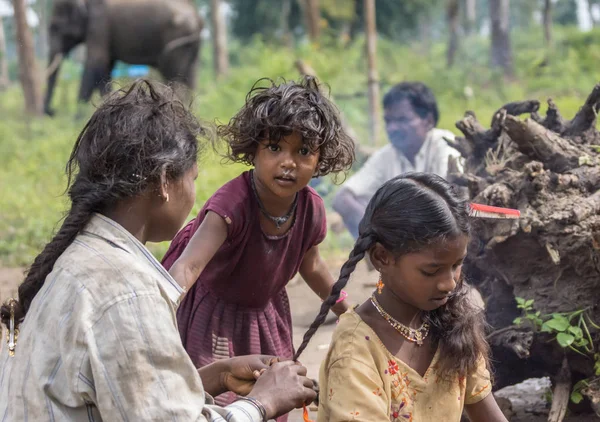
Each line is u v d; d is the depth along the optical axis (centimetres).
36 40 4516
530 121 387
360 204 619
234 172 995
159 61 1834
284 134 307
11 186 1077
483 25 5553
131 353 216
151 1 1783
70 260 227
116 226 234
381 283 256
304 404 268
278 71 1778
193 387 227
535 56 2323
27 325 226
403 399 253
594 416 389
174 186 241
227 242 327
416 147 588
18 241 833
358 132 1380
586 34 2369
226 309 344
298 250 346
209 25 4484
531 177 363
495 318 399
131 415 214
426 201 240
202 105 1681
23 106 1931
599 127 468
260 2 3234
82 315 217
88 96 1766
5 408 224
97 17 1753
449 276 244
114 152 231
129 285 222
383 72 2094
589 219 362
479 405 274
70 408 218
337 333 255
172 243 356
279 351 358
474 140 437
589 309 368
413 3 2956
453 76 1975
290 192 315
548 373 388
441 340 259
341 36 2186
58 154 1247
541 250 371
